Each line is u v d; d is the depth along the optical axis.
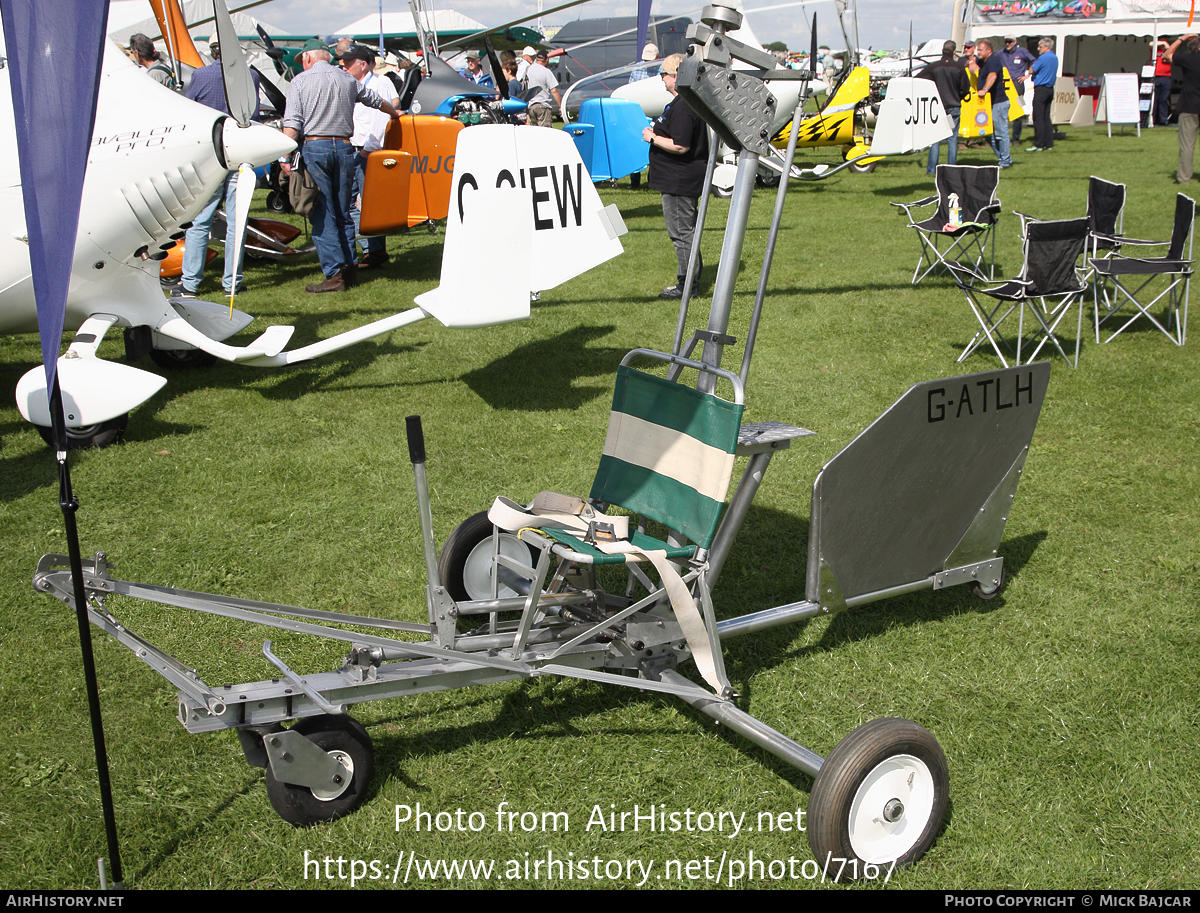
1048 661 3.12
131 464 4.63
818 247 9.90
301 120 7.66
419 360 6.32
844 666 3.10
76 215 1.86
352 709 2.84
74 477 4.47
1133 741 2.73
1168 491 4.31
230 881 2.25
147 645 2.26
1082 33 21.28
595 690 2.97
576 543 2.57
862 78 13.12
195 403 5.54
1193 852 2.35
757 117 2.52
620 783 2.58
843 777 2.18
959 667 3.10
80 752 2.66
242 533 3.94
